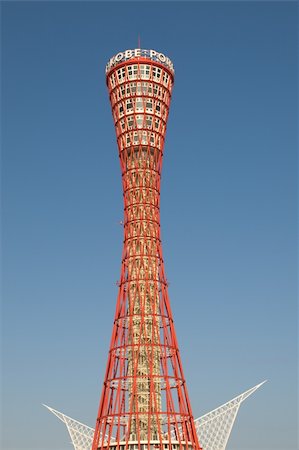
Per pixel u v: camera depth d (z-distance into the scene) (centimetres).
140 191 12912
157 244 12656
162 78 13650
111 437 11275
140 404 11588
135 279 12325
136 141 13125
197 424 14162
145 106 13275
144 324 12031
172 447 11119
